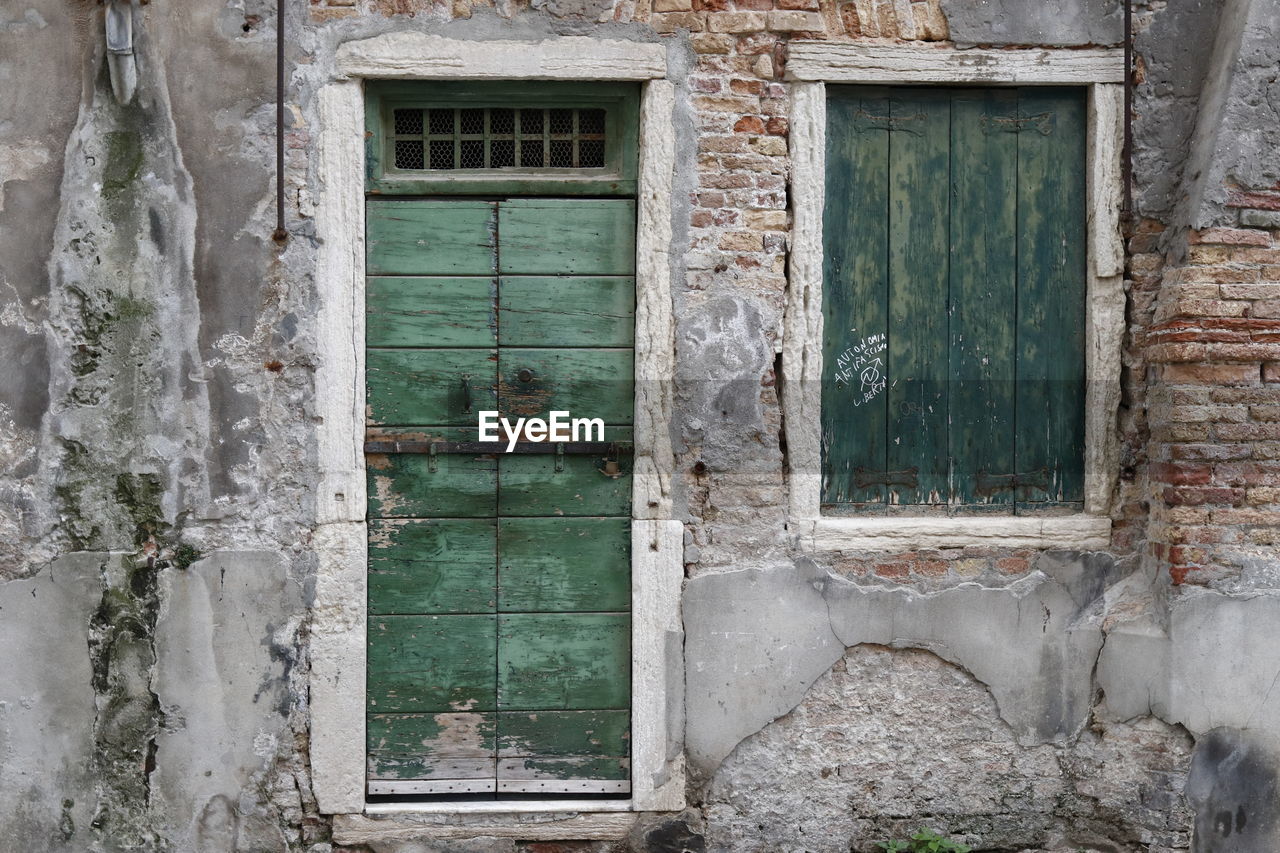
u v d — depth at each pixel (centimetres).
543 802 381
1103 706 383
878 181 390
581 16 371
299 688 370
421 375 380
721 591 379
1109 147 386
